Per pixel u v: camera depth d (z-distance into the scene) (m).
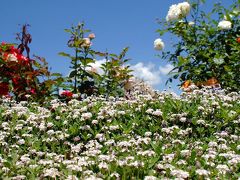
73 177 0.83
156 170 0.90
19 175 0.89
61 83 1.82
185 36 2.04
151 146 1.10
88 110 1.40
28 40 1.85
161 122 1.33
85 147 1.21
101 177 0.84
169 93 1.62
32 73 1.77
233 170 0.92
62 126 1.34
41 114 1.40
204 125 1.33
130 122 1.29
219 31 2.02
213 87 1.80
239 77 1.88
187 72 1.95
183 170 0.90
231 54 1.96
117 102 1.48
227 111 1.36
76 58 1.84
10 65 1.78
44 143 1.20
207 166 0.95
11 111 1.42
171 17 2.04
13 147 1.16
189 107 1.41
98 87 1.91
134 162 0.88
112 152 1.02
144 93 2.10
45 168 0.93
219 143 1.22
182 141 1.19
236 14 2.04
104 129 1.27
